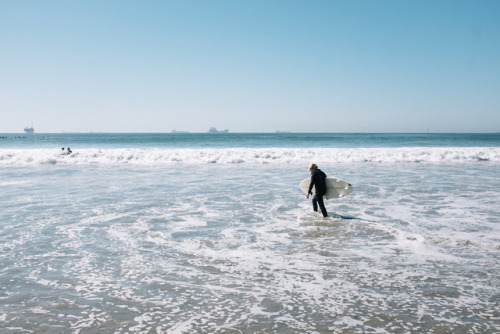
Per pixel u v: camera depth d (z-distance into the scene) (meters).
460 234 6.91
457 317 3.71
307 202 10.22
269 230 7.26
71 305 4.01
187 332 3.45
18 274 4.90
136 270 5.08
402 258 5.55
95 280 4.72
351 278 4.78
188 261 5.45
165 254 5.77
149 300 4.14
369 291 4.37
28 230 7.15
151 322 3.64
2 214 8.53
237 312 3.85
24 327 3.53
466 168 19.48
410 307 3.94
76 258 5.55
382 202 10.20
